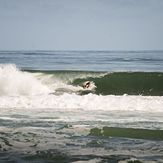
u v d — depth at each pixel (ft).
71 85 197.88
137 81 203.72
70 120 107.55
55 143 80.64
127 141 82.94
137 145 79.15
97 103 137.28
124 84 200.23
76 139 84.84
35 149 75.61
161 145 79.15
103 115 116.47
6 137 86.43
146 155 71.05
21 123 103.14
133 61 482.69
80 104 136.46
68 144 79.92
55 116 114.52
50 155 70.90
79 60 520.42
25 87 183.32
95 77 211.20
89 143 80.89
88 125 100.01
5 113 121.08
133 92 188.14
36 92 178.19
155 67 332.60
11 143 80.69
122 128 96.17
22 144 79.77
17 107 134.92
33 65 358.02
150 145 79.20
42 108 132.05
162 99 145.48
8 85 181.78
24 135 88.33
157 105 133.69
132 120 107.34
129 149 75.82
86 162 66.39
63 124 101.50
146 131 92.38
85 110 127.24
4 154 71.72
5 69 201.05
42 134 89.66
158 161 66.80
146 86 200.03
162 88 195.62
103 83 201.05
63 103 138.10
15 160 67.36
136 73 211.82
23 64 378.32
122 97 149.38
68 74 210.59
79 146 78.43
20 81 188.44
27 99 146.82
